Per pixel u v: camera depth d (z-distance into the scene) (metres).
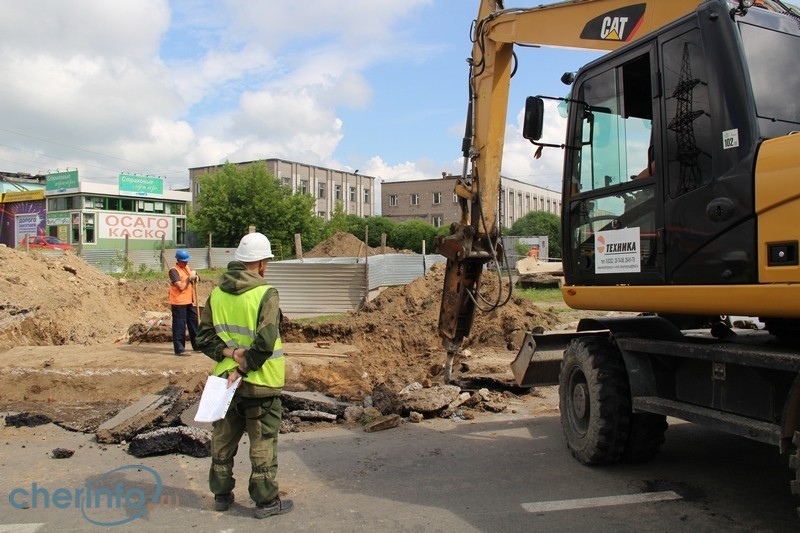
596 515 4.49
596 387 5.38
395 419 7.02
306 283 17.48
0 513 4.56
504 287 14.53
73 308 13.95
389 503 4.75
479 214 7.03
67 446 6.20
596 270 5.43
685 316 5.70
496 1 7.01
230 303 4.36
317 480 5.26
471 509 4.62
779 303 3.80
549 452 6.03
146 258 32.09
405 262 21.53
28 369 8.66
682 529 4.24
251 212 46.28
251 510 4.62
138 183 50.22
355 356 10.72
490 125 7.01
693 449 6.09
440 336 7.41
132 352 10.35
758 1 4.66
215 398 4.13
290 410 7.51
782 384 4.00
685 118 4.47
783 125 4.09
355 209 76.69
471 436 6.61
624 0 5.76
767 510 4.56
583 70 5.64
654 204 4.76
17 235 51.19
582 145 5.64
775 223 3.82
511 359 10.73
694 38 4.43
